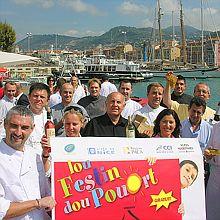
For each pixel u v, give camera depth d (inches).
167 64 3373.5
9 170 129.8
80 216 142.1
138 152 153.2
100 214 144.5
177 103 286.2
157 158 155.0
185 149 160.1
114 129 213.8
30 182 133.8
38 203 130.6
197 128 227.5
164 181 154.8
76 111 187.6
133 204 149.1
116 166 148.9
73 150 145.4
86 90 550.3
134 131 203.3
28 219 131.9
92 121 215.9
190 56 5211.6
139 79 2431.1
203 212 158.7
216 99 957.2
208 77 2674.7
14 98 368.8
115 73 2450.8
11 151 132.2
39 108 225.1
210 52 4950.8
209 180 203.9
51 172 141.9
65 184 141.8
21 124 130.4
